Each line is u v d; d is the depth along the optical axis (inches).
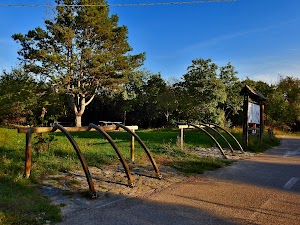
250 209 158.6
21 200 149.9
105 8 1079.6
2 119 870.4
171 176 233.0
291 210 158.2
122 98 1376.7
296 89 1409.9
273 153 409.4
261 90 1370.6
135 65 1187.3
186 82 1049.5
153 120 1341.0
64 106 1302.9
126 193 182.5
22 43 1053.2
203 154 353.7
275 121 1146.7
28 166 194.7
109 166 254.5
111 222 135.8
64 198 165.3
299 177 242.7
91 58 1063.6
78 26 1075.9
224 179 230.4
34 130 196.4
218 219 143.1
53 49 1070.4
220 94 957.2
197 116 978.1
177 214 148.6
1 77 956.6
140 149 351.9
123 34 1119.0
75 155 280.8
